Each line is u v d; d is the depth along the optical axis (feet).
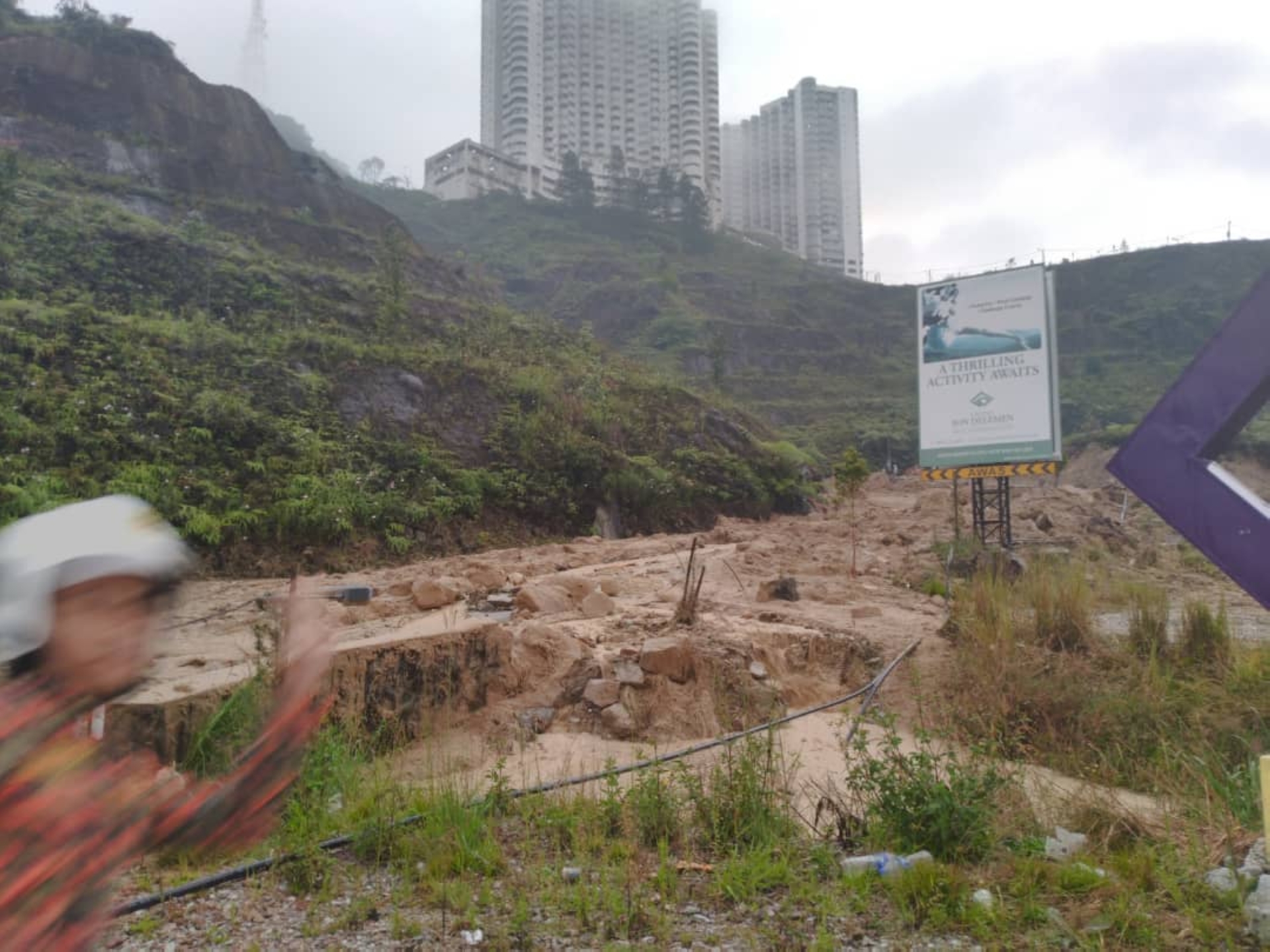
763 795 18.69
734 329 268.41
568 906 14.56
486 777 21.76
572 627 35.53
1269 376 23.29
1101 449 174.19
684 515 100.48
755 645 33.45
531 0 430.61
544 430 94.94
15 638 4.50
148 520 5.21
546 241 332.60
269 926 14.16
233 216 137.18
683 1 460.55
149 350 77.36
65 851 4.22
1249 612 46.21
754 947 13.05
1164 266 308.81
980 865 16.05
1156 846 16.22
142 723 18.94
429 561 67.36
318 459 72.84
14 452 59.57
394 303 110.63
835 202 511.81
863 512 118.21
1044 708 27.17
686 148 459.73
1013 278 65.16
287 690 5.65
